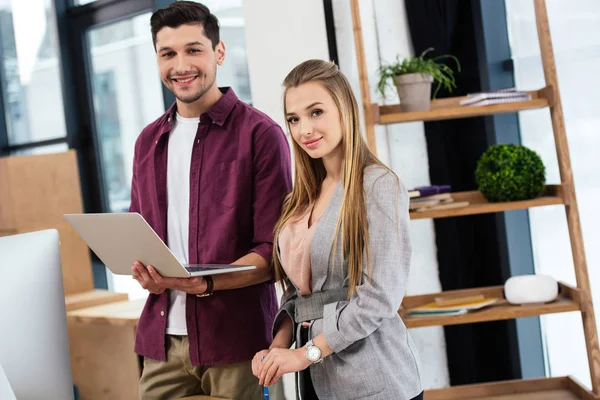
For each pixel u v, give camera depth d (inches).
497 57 144.3
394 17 144.5
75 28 214.4
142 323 98.3
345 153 78.2
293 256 81.4
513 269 144.6
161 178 98.0
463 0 144.9
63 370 67.5
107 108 212.2
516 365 143.9
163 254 79.8
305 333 79.6
